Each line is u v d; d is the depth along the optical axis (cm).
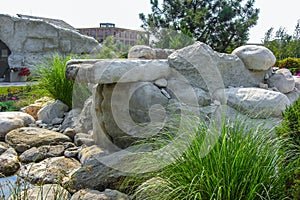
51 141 388
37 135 398
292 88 485
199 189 202
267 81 482
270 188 195
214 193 189
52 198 244
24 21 1363
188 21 1127
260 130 232
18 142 382
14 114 467
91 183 267
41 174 297
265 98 380
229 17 1148
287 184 204
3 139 417
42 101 588
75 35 1430
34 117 535
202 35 1147
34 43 1391
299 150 222
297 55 1587
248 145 209
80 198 242
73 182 270
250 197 189
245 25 1171
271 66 484
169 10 1169
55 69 534
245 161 200
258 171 195
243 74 460
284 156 218
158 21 1128
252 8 1198
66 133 416
